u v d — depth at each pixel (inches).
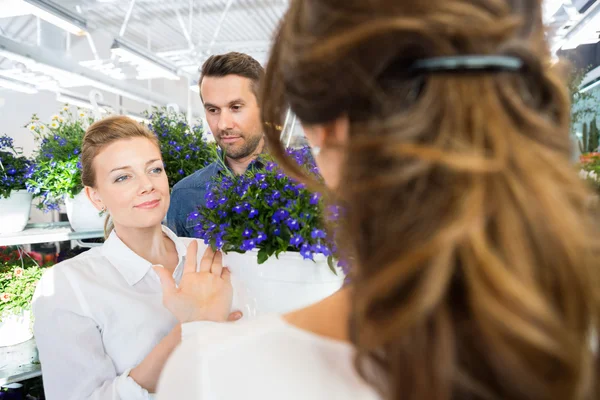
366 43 12.0
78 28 111.4
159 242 52.2
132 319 45.8
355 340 12.6
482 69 11.6
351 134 13.3
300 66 13.6
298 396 13.6
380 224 11.7
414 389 10.9
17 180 68.1
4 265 71.0
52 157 69.8
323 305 15.5
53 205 79.4
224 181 40.3
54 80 182.9
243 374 14.1
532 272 10.2
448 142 11.2
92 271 47.8
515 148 10.9
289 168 19.3
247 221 34.2
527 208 10.3
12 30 196.7
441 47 11.5
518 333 9.7
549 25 14.4
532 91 12.9
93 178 48.1
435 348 10.7
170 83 339.3
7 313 68.1
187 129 79.0
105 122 48.8
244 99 62.4
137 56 158.6
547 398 10.4
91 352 43.6
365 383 13.0
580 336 10.4
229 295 34.3
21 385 78.3
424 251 10.4
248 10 226.1
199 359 14.6
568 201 10.7
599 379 11.5
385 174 11.7
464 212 10.4
